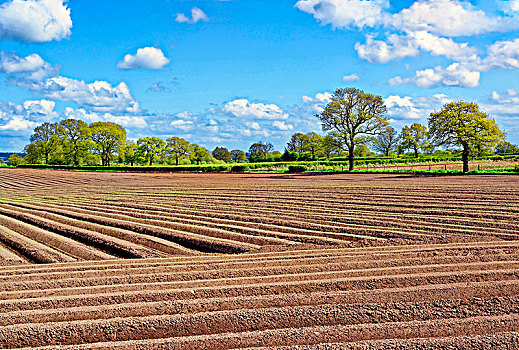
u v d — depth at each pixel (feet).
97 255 39.58
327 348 20.06
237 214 57.77
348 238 43.11
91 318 24.00
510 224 45.78
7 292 28.37
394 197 69.36
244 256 37.24
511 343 19.90
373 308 24.41
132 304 25.55
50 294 27.81
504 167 137.08
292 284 28.04
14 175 160.97
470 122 117.29
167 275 31.42
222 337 21.39
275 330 22.03
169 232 47.42
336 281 28.43
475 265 31.01
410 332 21.45
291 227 48.91
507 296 25.41
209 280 29.81
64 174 164.76
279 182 106.93
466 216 51.29
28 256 40.60
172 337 21.77
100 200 78.02
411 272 30.12
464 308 24.03
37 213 63.41
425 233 43.65
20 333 22.12
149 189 98.12
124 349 20.56
